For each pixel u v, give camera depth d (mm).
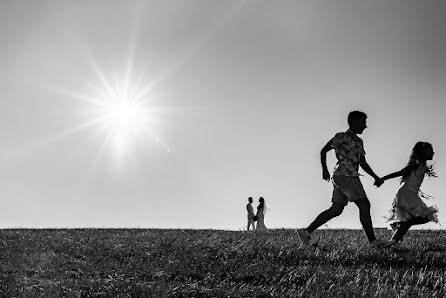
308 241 15320
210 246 16359
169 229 26469
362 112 15109
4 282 11906
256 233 21781
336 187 15227
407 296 9695
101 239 20000
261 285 11047
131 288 10906
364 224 14977
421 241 17094
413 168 15195
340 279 11094
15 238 20203
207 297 10328
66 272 13539
